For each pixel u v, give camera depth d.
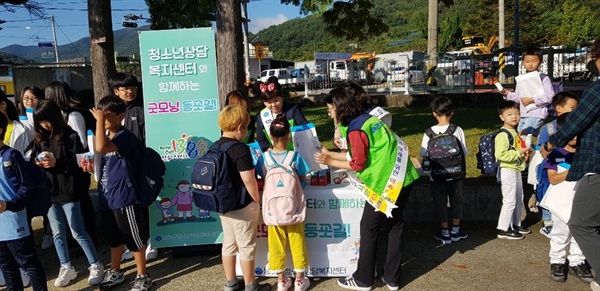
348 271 3.89
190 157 4.34
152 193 3.88
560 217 3.40
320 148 4.03
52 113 3.79
